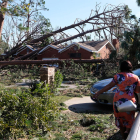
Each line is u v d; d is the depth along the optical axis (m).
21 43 26.70
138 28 16.88
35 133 4.03
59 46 30.72
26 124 3.80
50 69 9.00
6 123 3.63
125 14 28.67
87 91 10.04
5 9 10.73
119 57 18.66
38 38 28.33
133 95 3.18
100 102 6.28
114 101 3.29
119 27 29.78
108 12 31.22
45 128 4.05
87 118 5.04
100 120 4.94
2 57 27.45
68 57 28.66
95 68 20.33
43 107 4.32
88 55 27.19
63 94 9.31
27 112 4.08
